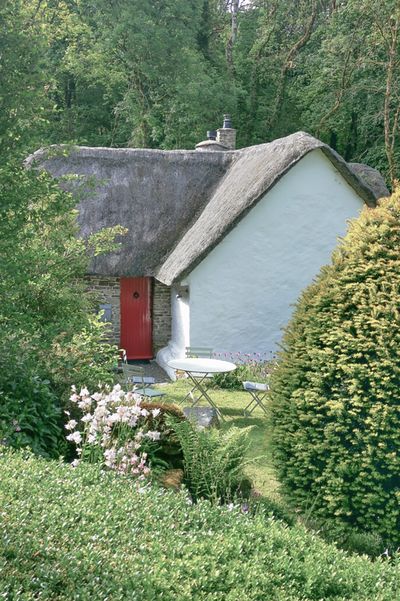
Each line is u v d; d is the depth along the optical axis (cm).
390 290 662
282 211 1614
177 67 2886
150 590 393
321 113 2916
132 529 470
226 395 1383
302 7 3120
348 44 2573
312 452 680
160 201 1798
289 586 456
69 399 759
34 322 894
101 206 1752
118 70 3112
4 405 698
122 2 2816
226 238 1592
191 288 1590
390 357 643
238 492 746
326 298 698
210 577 434
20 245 921
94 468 585
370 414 648
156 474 701
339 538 655
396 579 506
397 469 636
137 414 693
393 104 2666
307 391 686
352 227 720
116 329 1789
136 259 1706
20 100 855
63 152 948
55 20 2908
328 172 1622
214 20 3256
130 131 3291
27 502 458
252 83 3247
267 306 1638
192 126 3028
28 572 368
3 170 841
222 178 1855
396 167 2633
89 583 379
